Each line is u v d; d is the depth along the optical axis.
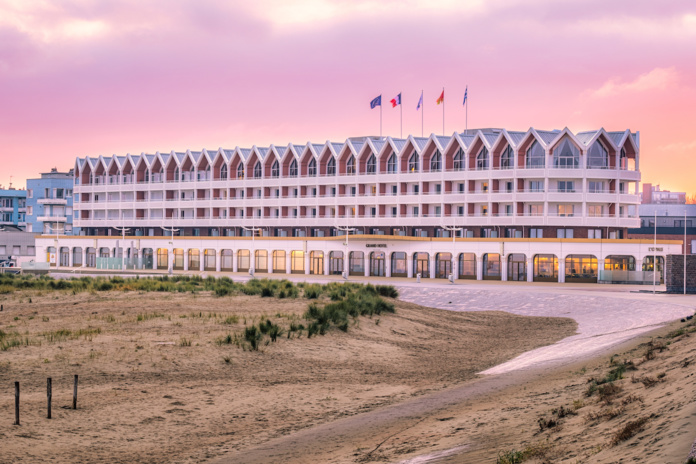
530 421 19.02
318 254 111.38
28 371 27.69
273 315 45.22
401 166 110.25
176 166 132.00
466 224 103.69
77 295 57.19
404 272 103.56
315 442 19.55
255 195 124.06
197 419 22.69
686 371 19.44
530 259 93.00
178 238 123.56
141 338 35.00
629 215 104.62
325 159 117.94
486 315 60.62
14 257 152.25
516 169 99.19
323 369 32.34
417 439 18.62
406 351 38.88
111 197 139.25
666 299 61.91
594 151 98.69
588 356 34.00
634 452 12.63
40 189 168.25
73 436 19.84
